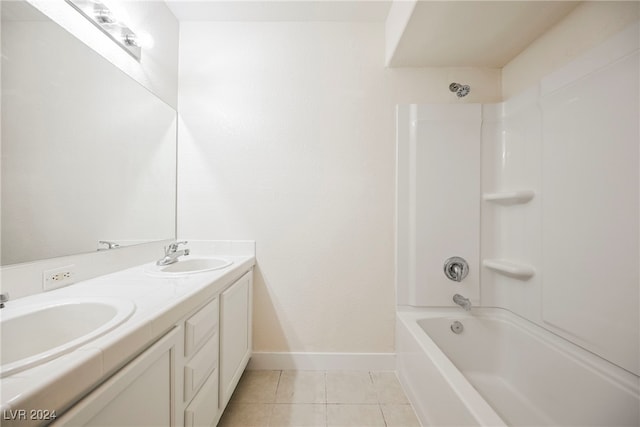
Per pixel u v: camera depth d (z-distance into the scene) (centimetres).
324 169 181
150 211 154
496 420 82
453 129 173
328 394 154
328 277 181
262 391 156
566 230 123
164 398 80
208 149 181
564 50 134
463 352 165
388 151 181
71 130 105
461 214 174
